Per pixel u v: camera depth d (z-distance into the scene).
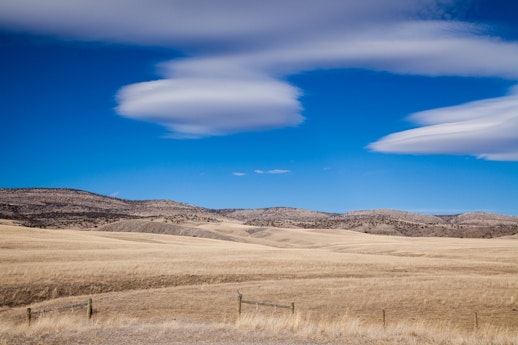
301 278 45.66
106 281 39.00
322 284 40.91
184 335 18.02
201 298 34.78
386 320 30.06
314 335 18.89
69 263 46.09
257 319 21.20
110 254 56.31
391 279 45.03
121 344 16.33
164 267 46.25
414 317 31.17
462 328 28.28
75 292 36.03
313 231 187.25
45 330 18.88
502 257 70.75
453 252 80.31
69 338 17.19
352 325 21.17
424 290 38.91
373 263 56.41
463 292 38.31
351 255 67.19
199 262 51.25
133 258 54.19
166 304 32.75
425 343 18.38
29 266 42.94
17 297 33.44
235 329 19.45
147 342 16.67
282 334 18.83
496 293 38.25
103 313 29.94
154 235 115.56
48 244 65.44
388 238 164.75
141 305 32.25
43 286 35.94
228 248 74.94
